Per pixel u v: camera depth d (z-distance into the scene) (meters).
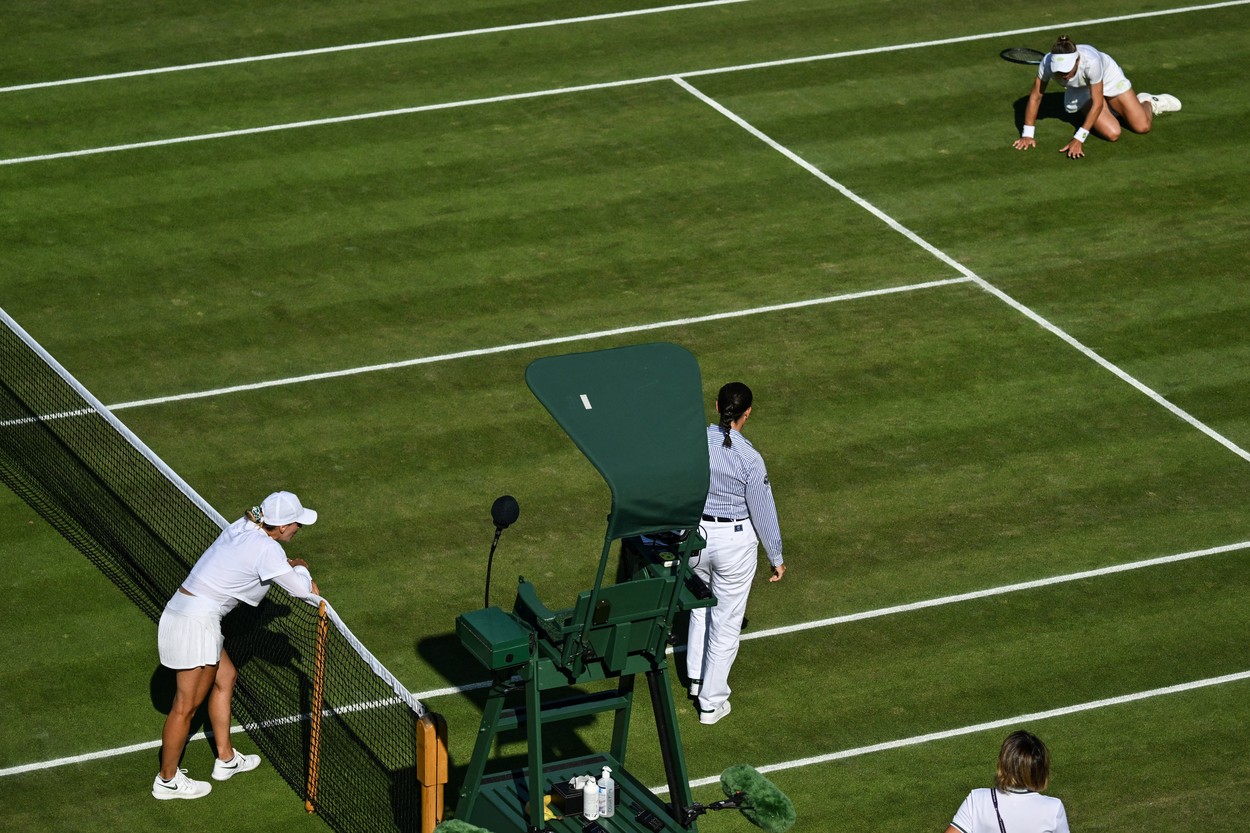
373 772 41.53
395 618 47.84
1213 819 41.03
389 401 58.75
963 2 96.12
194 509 52.09
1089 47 77.81
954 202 74.19
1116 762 43.06
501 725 36.38
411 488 53.91
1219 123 82.00
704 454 32.78
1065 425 58.59
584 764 38.28
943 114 82.44
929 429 58.09
